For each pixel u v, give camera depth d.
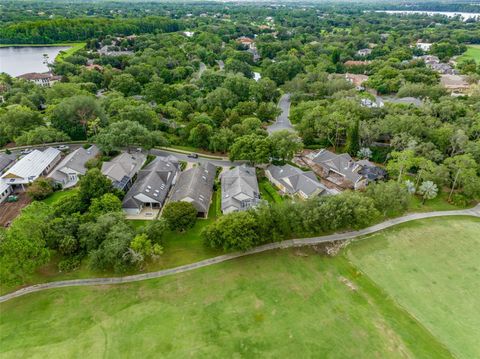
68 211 60.03
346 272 54.31
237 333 43.31
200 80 152.88
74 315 45.47
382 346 42.03
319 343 42.16
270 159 90.06
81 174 79.19
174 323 44.53
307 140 101.81
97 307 46.78
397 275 53.94
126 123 91.31
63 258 54.75
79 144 99.62
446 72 176.12
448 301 49.19
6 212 67.50
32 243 48.12
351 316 46.25
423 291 50.91
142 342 41.88
